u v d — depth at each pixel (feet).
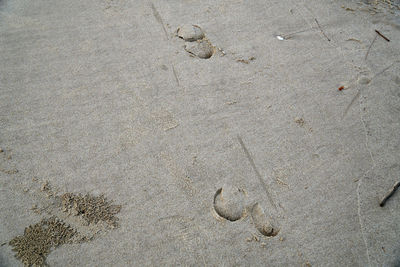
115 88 3.14
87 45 3.41
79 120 2.95
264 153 2.87
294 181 2.76
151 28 3.59
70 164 2.75
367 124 3.06
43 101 3.03
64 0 3.78
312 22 3.76
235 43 3.51
